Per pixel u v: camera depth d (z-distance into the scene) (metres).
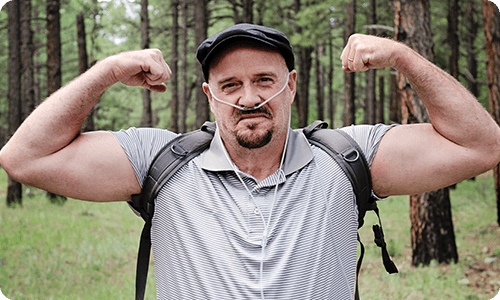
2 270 5.85
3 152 1.68
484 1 7.55
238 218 1.61
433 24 15.66
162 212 1.70
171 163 1.72
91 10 13.61
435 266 5.91
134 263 6.46
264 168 1.72
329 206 1.66
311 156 1.73
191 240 1.62
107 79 1.64
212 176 1.69
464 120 1.64
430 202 6.03
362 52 1.59
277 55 1.67
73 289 5.29
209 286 1.56
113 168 1.73
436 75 1.62
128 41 17.75
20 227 8.19
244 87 1.64
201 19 13.28
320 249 1.60
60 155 1.69
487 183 13.46
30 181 1.69
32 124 1.65
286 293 1.54
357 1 13.73
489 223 8.23
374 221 8.96
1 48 19.30
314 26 13.66
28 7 11.31
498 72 7.45
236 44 1.62
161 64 1.68
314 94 32.59
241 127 1.64
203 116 13.16
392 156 1.77
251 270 1.54
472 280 5.44
